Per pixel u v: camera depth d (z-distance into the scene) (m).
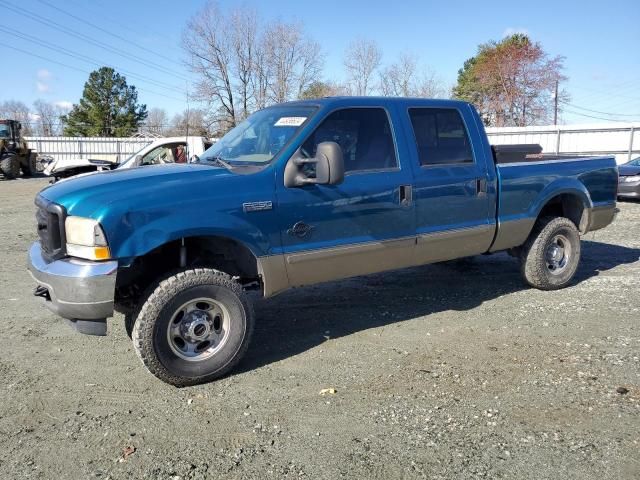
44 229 4.20
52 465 3.14
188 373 4.06
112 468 3.10
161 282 4.02
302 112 4.79
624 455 3.14
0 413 3.73
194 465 3.12
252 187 4.26
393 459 3.15
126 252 3.81
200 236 4.18
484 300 6.12
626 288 6.46
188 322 4.11
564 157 6.82
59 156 41.06
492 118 52.53
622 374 4.16
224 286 4.16
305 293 6.49
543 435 3.37
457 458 3.15
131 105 65.44
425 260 5.34
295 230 4.45
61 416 3.69
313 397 3.92
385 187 4.87
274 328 5.34
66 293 3.80
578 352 4.59
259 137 4.86
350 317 5.62
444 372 4.28
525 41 52.28
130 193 3.91
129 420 3.63
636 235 10.13
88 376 4.31
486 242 5.72
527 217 5.97
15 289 6.79
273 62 44.69
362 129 4.88
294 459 3.17
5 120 29.52
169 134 52.09
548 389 3.96
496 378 4.15
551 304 5.91
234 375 4.31
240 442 3.35
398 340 4.96
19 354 4.75
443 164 5.30
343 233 4.70
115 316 5.79
